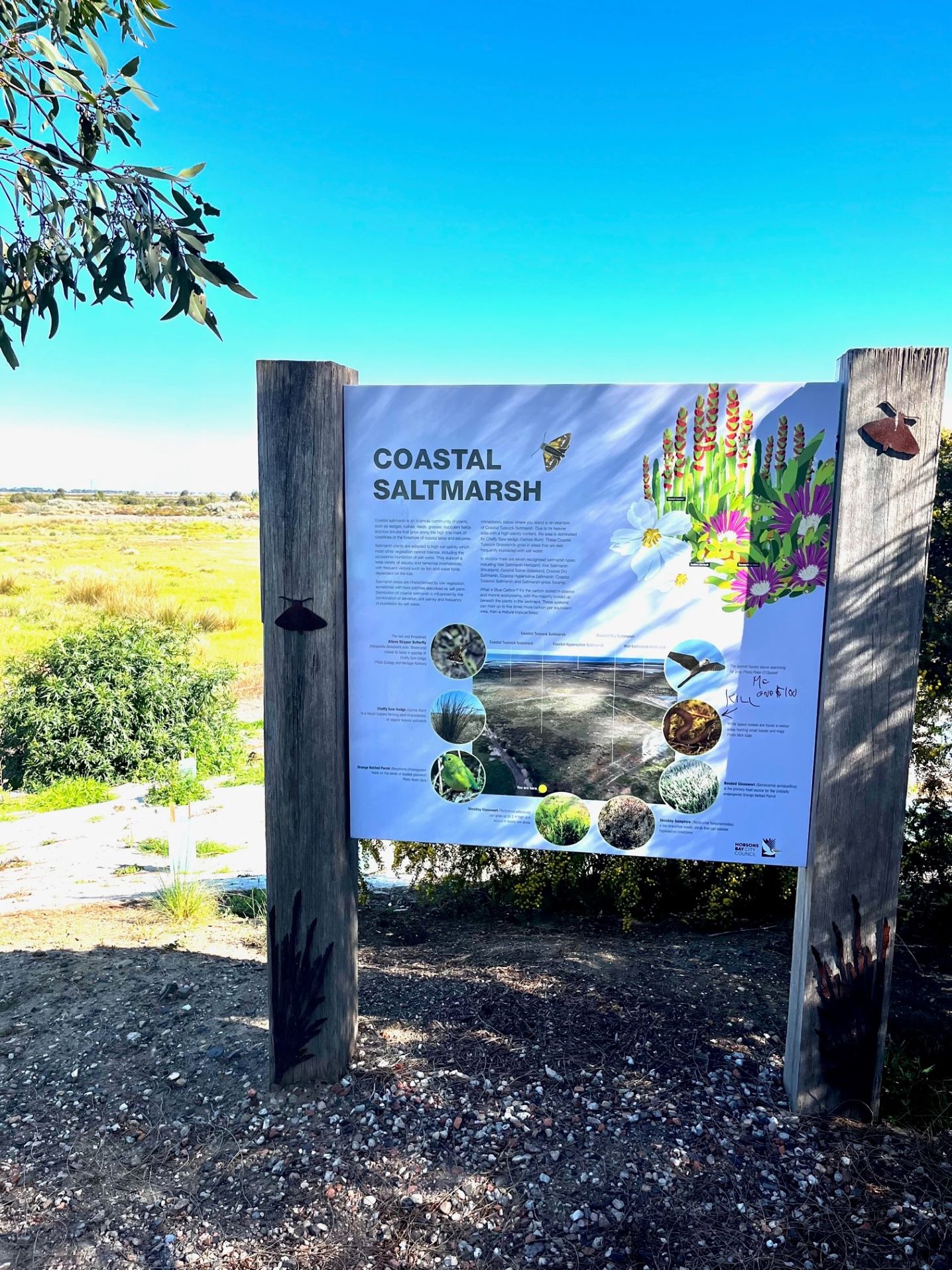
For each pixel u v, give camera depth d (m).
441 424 2.60
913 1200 2.33
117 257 2.95
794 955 2.72
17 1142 2.68
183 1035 3.24
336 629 2.67
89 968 3.91
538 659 2.66
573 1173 2.43
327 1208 2.35
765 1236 2.22
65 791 8.99
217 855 6.48
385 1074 2.89
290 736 2.71
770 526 2.48
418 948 4.11
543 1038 3.10
